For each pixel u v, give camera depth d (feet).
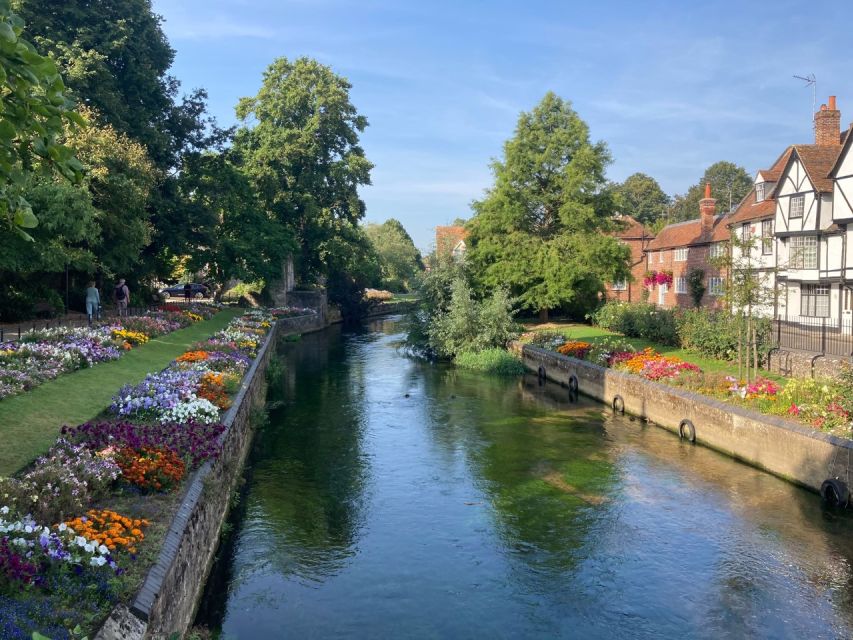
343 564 33.53
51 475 23.84
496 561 34.06
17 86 14.33
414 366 102.17
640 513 40.24
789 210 105.50
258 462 50.34
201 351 65.10
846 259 93.04
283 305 168.25
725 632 27.73
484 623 28.32
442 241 129.18
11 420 33.37
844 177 91.56
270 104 159.84
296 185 160.97
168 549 22.13
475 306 107.65
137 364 55.67
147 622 18.22
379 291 256.73
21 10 85.76
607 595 30.76
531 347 96.68
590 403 73.51
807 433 43.39
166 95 113.80
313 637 26.96
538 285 119.03
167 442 31.27
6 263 62.59
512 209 121.39
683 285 160.04
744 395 52.70
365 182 166.81
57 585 17.84
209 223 118.62
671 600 30.32
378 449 54.19
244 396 51.70
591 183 120.26
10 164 15.34
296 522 38.68
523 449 54.19
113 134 84.69
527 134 125.08
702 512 40.27
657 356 72.59
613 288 184.03
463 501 42.42
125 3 99.96
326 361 107.65
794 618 28.78
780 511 40.14
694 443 55.93
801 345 68.74
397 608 29.37
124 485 27.12
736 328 70.38
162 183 110.32
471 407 71.00
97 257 82.28
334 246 171.32
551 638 27.27
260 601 29.63
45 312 84.28
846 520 38.68
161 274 120.16
